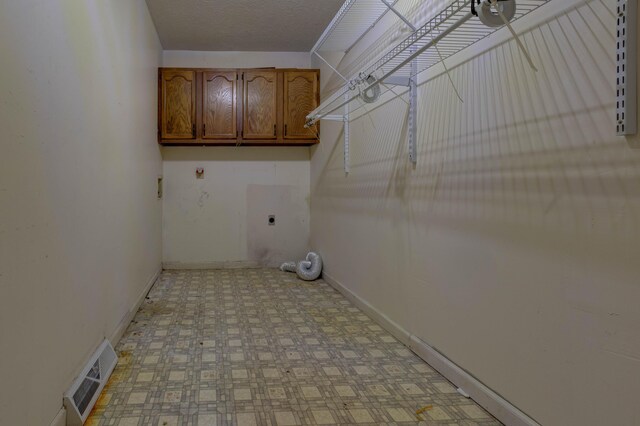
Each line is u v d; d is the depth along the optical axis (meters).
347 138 3.70
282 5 3.65
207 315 3.19
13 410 1.22
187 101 4.50
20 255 1.27
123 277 2.76
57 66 1.59
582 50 1.29
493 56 1.74
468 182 1.93
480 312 1.85
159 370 2.19
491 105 1.75
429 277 2.30
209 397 1.91
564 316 1.39
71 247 1.74
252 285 4.22
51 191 1.52
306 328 2.91
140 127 3.40
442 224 2.16
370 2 2.57
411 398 1.92
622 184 1.18
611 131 1.20
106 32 2.33
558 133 1.40
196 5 3.65
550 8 1.42
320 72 4.61
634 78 1.13
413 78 2.42
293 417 1.76
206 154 4.99
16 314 1.24
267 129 4.62
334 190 4.12
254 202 5.10
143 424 1.68
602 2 1.22
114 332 2.49
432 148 2.25
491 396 1.77
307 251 5.19
